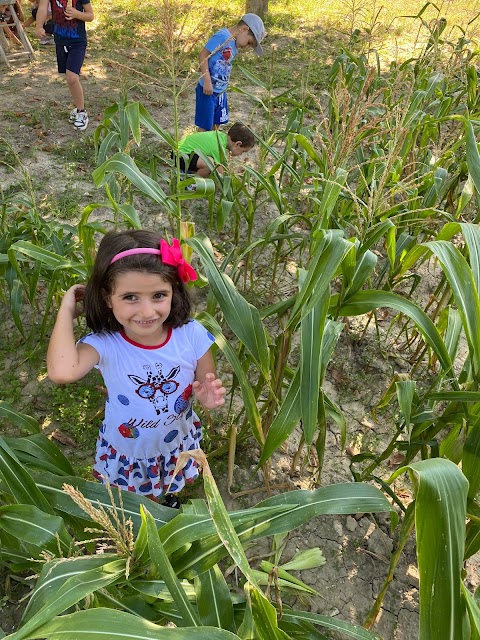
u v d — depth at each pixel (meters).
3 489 1.64
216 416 2.82
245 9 9.88
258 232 4.18
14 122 5.43
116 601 1.42
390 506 1.48
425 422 2.01
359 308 1.93
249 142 4.16
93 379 2.98
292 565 2.10
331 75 5.15
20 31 6.94
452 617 1.15
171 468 2.00
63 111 5.71
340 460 2.68
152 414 1.82
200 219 4.26
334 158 2.33
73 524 1.65
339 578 2.22
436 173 3.20
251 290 3.53
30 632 1.08
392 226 2.07
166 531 1.32
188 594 1.53
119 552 1.26
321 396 2.02
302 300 1.80
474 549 1.80
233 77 7.10
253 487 2.52
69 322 1.74
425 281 3.85
